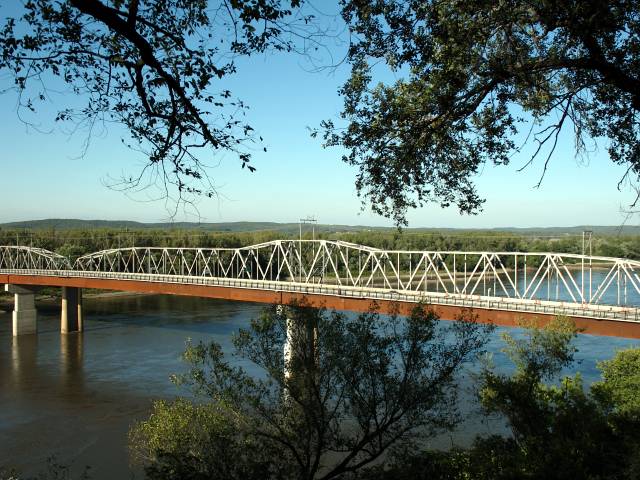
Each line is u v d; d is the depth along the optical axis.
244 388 17.84
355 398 15.89
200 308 114.69
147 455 32.22
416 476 18.88
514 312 53.47
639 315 47.62
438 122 12.98
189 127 9.51
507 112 12.77
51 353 73.81
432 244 137.62
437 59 11.83
